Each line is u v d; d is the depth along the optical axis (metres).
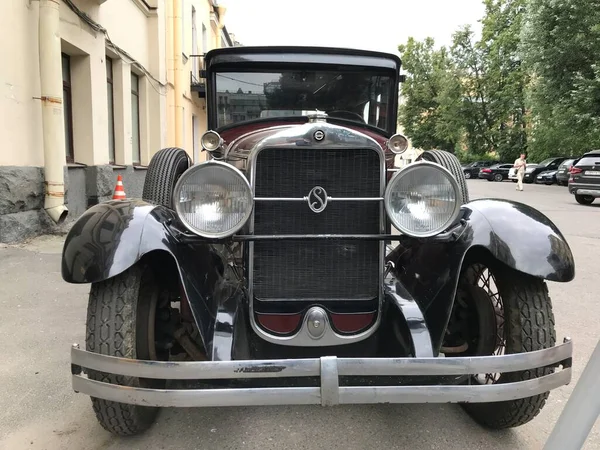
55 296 5.05
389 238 2.61
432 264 2.84
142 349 2.57
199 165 2.37
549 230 2.60
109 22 10.58
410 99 48.56
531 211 2.75
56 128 7.53
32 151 7.44
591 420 1.97
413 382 2.61
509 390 2.27
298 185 2.56
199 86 4.35
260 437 2.77
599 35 20.02
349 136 2.53
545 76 22.33
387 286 2.94
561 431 2.03
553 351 2.34
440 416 3.02
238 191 2.40
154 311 2.68
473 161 46.00
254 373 2.16
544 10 21.09
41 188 7.58
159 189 3.95
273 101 4.27
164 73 14.44
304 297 2.69
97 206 2.65
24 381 3.34
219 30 25.03
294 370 2.16
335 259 2.68
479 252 2.80
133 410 2.53
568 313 4.95
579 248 8.25
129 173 11.98
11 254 6.47
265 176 2.55
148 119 13.77
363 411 3.06
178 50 15.52
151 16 13.65
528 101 24.81
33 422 2.88
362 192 2.60
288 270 2.66
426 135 48.75
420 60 47.62
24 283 5.42
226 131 4.16
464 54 41.19
